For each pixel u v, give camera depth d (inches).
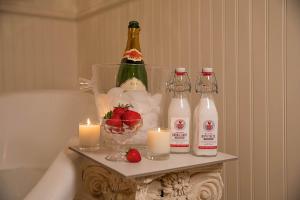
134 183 26.5
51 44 81.7
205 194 31.7
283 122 35.4
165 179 29.2
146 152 32.3
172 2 51.1
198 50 46.5
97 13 74.0
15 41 76.4
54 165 33.7
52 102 56.3
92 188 33.2
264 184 37.7
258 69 37.9
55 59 82.6
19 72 77.5
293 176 34.5
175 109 32.4
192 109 47.4
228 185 42.3
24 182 51.5
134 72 34.8
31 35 78.6
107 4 68.7
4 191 49.4
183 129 32.3
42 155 54.7
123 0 63.4
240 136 40.4
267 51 36.9
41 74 80.7
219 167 31.9
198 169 30.9
